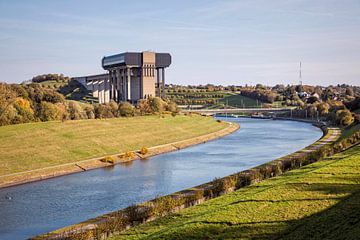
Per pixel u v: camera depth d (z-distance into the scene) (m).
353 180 49.69
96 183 79.25
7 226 54.78
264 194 47.62
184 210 47.41
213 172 87.62
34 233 51.97
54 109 136.62
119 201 65.81
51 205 64.31
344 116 183.62
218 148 127.75
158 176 84.81
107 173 89.56
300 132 179.50
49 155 98.88
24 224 55.50
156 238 36.66
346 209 37.97
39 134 111.00
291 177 58.22
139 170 92.19
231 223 38.34
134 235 40.00
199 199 55.78
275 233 34.81
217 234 36.06
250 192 51.84
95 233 43.47
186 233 37.00
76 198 68.19
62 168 91.69
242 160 102.44
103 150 112.50
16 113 124.75
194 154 115.50
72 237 42.84
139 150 118.56
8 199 68.38
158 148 124.25
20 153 95.75
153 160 106.50
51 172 88.19
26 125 117.94
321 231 33.50
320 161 72.31
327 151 85.31
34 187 76.88
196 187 65.06
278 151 117.81
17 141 102.50
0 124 117.50
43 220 57.03
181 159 106.75
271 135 167.25
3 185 77.94
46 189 75.06
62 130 119.31
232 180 62.91
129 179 82.44
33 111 132.25
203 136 155.88
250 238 34.28
